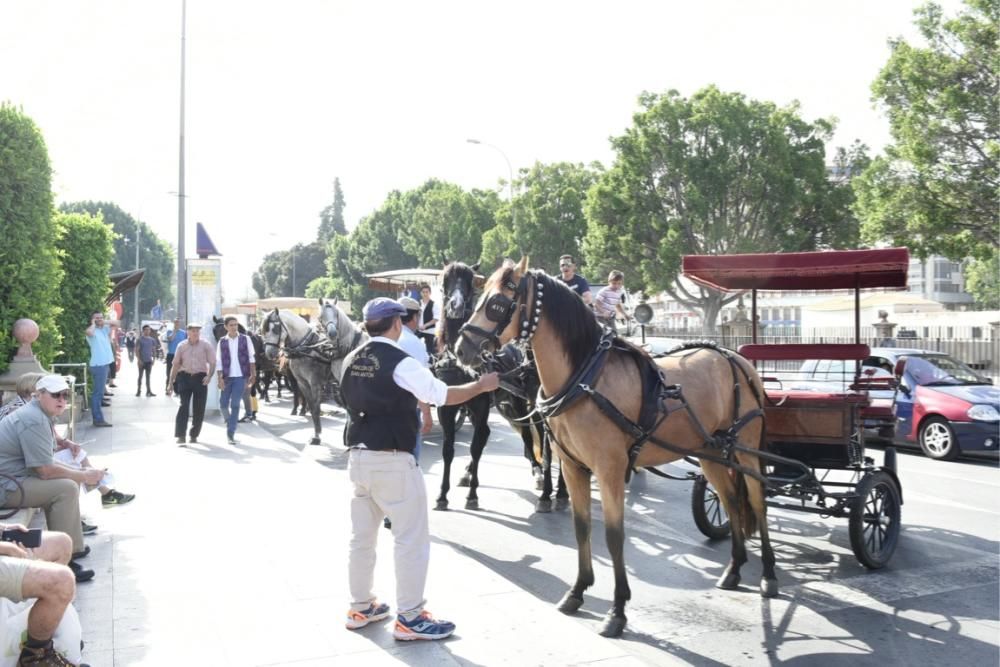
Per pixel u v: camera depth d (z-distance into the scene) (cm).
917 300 4634
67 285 1639
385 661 430
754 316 820
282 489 880
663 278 4122
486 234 5694
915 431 1270
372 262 7994
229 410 1289
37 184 1077
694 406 588
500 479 1059
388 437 453
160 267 10875
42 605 369
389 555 627
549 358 535
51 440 579
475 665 427
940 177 2084
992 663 481
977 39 2022
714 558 702
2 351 1019
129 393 2339
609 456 523
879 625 541
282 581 557
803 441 687
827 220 4184
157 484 909
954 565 675
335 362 1312
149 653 436
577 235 5316
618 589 524
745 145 4012
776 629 535
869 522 669
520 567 674
